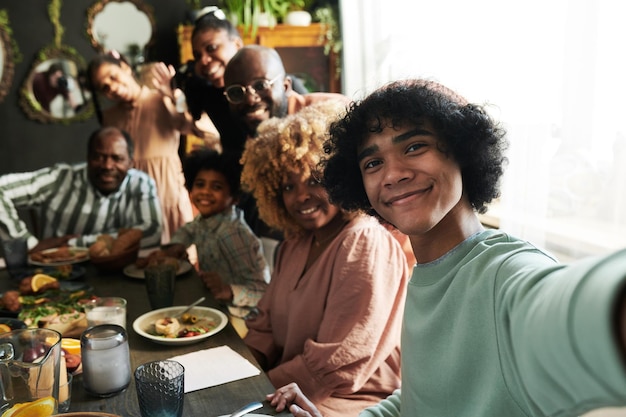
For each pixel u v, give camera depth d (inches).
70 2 156.4
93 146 103.6
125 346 42.9
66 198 107.7
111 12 158.6
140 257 85.8
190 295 68.3
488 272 27.8
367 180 33.5
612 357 14.5
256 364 47.6
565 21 58.4
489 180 33.0
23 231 102.7
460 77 78.7
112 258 76.9
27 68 156.3
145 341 52.8
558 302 17.6
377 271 51.3
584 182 58.1
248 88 90.4
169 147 138.9
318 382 49.9
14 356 40.1
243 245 84.0
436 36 86.4
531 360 19.3
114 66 132.9
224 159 88.6
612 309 14.7
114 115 140.3
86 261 84.8
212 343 51.9
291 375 50.8
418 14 93.4
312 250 58.7
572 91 58.3
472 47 75.5
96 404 40.8
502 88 68.4
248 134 96.8
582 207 58.6
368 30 117.0
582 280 16.6
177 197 139.7
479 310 28.0
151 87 138.1
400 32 102.3
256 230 103.4
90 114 161.6
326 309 52.3
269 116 93.3
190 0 160.9
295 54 143.6
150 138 136.9
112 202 106.9
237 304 73.0
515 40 65.6
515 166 66.4
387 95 31.9
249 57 89.9
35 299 63.1
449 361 30.2
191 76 120.7
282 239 101.3
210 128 132.6
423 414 33.5
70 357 45.5
